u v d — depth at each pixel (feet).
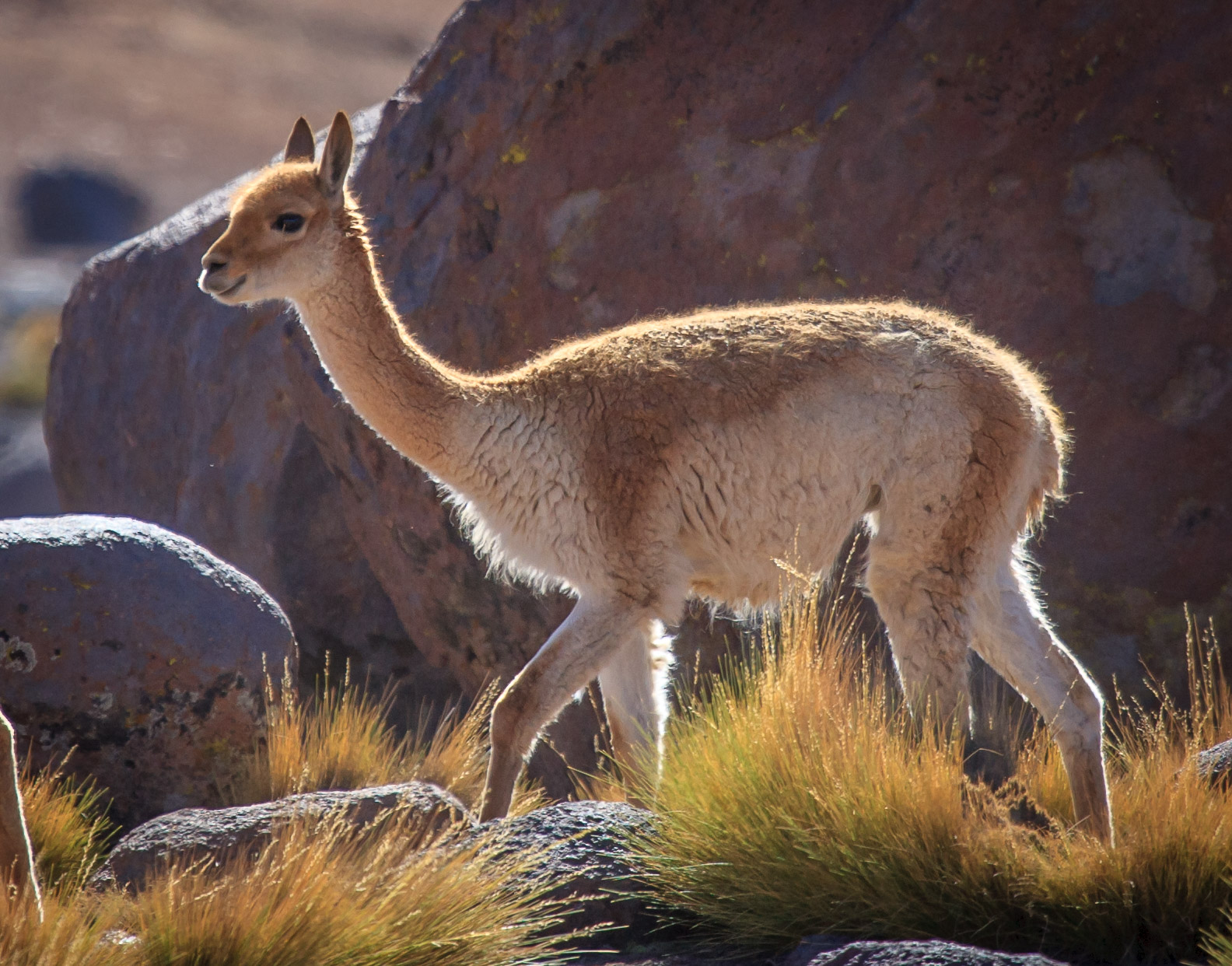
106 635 70.64
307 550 109.09
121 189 613.93
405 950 48.62
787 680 61.21
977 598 64.69
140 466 126.00
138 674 70.85
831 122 87.71
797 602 66.85
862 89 87.45
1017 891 51.83
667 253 90.43
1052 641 64.23
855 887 52.31
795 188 87.81
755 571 67.51
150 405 124.88
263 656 74.02
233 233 66.95
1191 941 50.08
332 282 68.13
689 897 53.78
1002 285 83.15
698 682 85.51
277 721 74.69
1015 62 84.69
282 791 73.10
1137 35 82.84
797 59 89.97
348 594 108.37
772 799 55.77
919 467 64.59
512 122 96.84
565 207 93.76
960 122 85.10
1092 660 79.56
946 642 63.62
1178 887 50.96
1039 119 83.87
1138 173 81.92
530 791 78.79
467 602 95.20
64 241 590.55
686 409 65.67
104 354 130.62
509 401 67.46
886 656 79.36
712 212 89.71
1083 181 82.64
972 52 85.56
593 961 51.55
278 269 67.21
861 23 88.84
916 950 44.78
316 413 99.09
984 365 65.82
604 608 65.21
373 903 50.37
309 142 77.41
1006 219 83.51
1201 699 75.61
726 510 66.13
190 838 58.65
